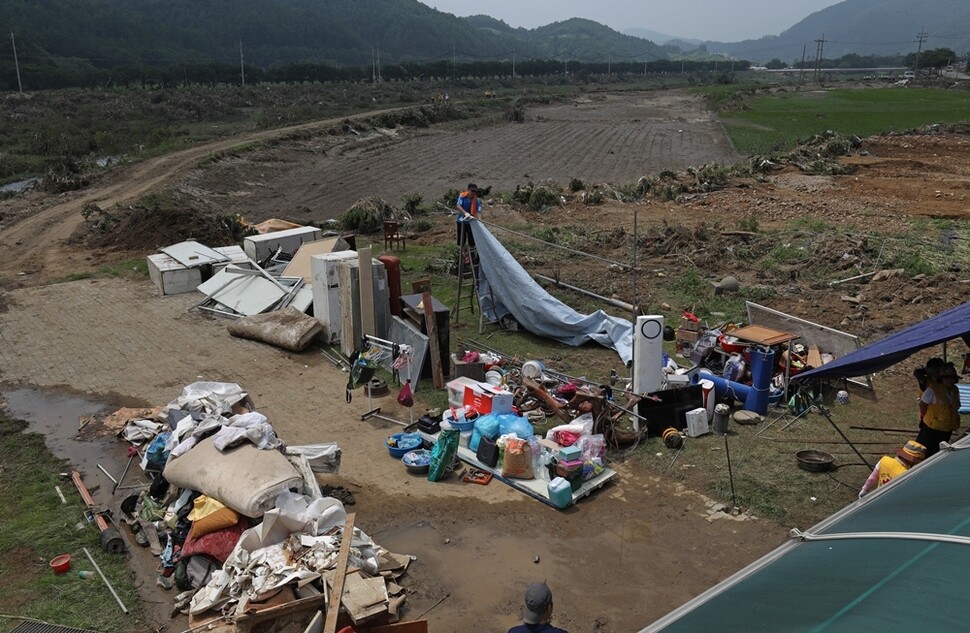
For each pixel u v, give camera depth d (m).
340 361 14.66
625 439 10.91
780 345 12.70
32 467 10.59
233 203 36.66
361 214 27.12
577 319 15.12
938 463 6.86
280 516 7.78
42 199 34.81
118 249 24.59
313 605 6.91
